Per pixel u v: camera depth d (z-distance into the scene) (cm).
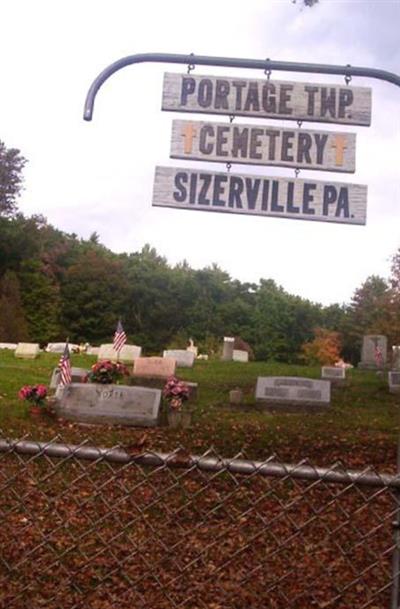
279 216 548
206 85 561
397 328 4075
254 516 585
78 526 563
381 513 571
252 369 2280
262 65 559
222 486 640
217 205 550
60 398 1288
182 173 552
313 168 551
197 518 585
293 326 6369
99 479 625
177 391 1271
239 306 6228
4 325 4878
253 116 557
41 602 429
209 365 2406
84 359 2581
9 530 558
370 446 1066
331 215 548
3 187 6088
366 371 2414
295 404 1532
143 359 1738
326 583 457
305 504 595
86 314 5597
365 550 510
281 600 436
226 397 1672
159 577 476
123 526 539
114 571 469
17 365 2209
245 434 1148
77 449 313
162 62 572
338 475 298
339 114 555
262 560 484
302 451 1027
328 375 1995
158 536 551
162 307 5884
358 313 5566
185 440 1094
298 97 556
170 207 551
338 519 568
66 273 5653
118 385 1384
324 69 557
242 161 552
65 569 464
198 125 555
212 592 450
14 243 5559
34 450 315
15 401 1398
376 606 424
